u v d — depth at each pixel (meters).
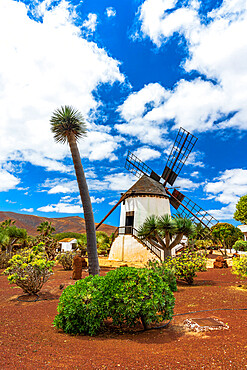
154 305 5.07
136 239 23.86
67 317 5.08
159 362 3.52
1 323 5.66
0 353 3.75
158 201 26.61
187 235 14.30
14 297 9.24
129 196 27.28
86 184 13.15
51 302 8.40
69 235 50.44
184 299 8.12
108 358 3.73
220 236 37.81
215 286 10.64
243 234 46.81
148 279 5.38
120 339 4.86
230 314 6.13
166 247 14.57
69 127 13.62
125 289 5.26
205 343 4.21
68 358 3.72
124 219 27.16
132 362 3.55
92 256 12.20
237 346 3.95
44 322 5.98
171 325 5.60
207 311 6.51
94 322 5.18
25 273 9.27
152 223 14.68
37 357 3.72
